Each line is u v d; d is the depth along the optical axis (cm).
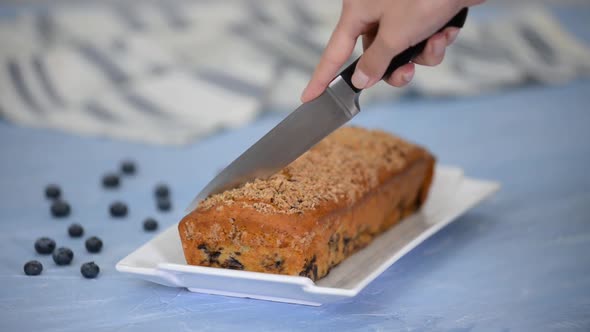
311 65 139
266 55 140
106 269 88
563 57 147
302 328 79
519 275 87
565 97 138
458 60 144
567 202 103
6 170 112
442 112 134
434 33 80
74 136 124
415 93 142
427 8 76
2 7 187
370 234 92
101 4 189
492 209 102
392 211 95
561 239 94
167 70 138
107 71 136
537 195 105
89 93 133
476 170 113
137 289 84
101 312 81
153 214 100
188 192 106
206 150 119
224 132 126
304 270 81
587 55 147
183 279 81
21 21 154
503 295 84
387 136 99
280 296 81
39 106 130
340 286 84
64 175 111
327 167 89
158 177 111
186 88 133
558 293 84
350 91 83
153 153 118
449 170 105
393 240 93
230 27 150
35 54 142
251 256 82
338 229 85
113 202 103
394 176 93
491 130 126
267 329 78
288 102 133
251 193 82
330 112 83
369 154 94
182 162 115
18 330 78
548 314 81
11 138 123
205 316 80
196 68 138
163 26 154
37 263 87
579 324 79
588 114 131
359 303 82
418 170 97
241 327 79
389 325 79
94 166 114
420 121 130
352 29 80
